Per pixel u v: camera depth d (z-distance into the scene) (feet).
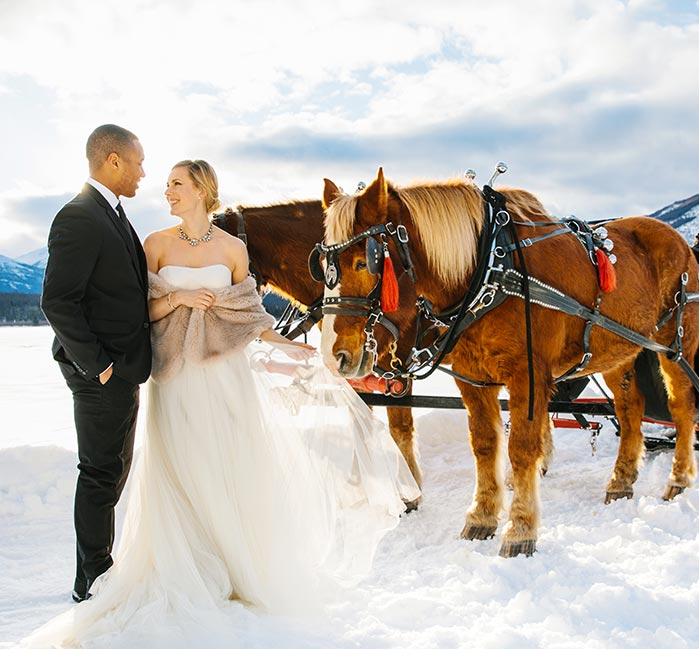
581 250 13.78
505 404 16.16
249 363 10.46
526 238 13.01
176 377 10.00
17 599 10.53
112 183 10.09
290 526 10.12
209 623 8.66
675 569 11.02
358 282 11.39
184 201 10.21
